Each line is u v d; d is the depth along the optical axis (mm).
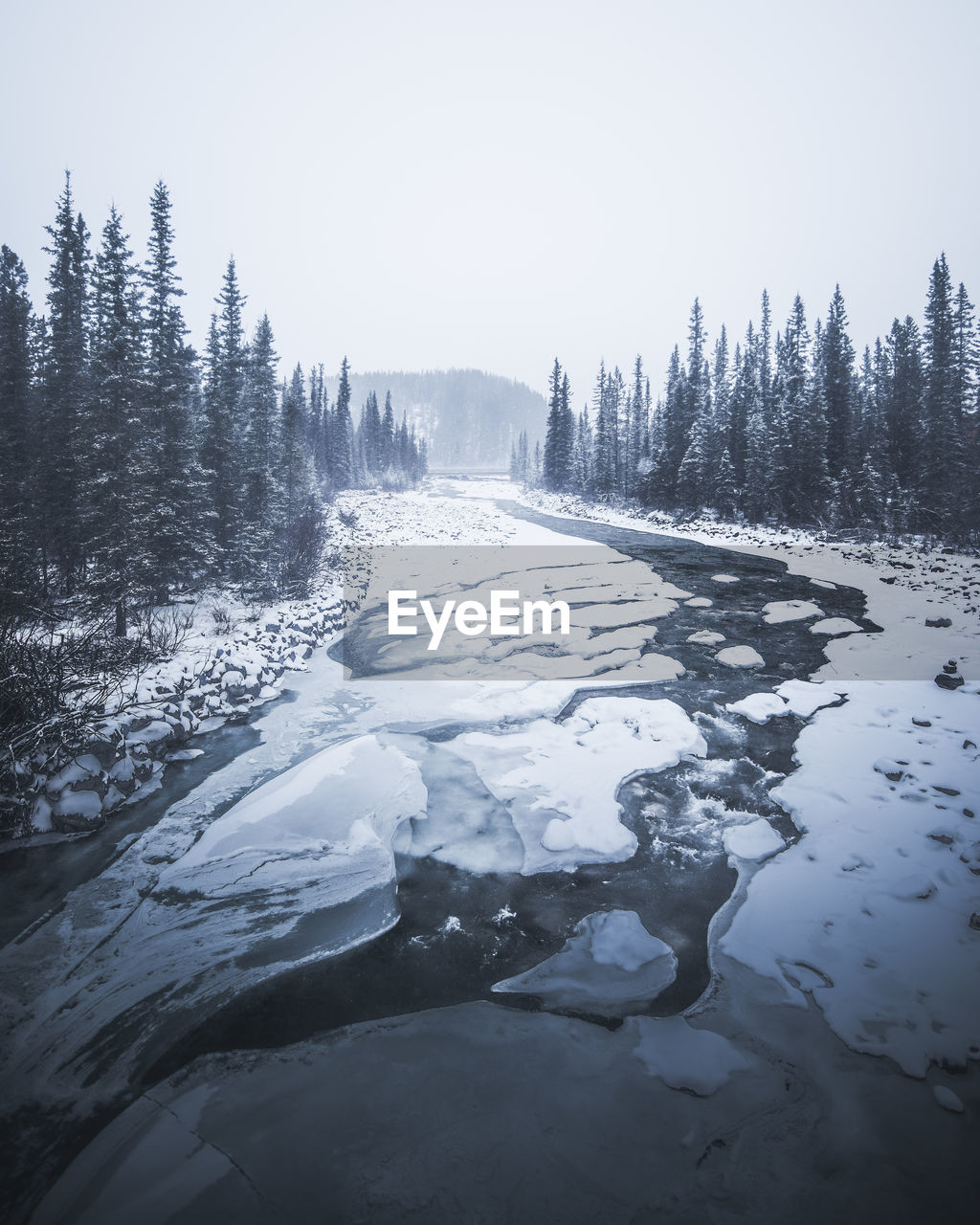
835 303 36500
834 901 5031
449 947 4715
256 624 13750
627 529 34781
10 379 19344
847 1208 2861
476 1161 3119
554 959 4598
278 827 6223
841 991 4148
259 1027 3994
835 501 30875
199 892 5305
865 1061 3633
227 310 22734
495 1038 3902
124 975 4406
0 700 6621
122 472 12664
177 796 6887
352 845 5957
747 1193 2939
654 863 5742
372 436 83250
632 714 9102
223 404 20250
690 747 8008
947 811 6211
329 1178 3039
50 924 4906
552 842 5934
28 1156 3168
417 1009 4148
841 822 6145
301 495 28188
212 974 4434
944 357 33375
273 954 4629
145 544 13656
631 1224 2807
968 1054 3629
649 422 66000
